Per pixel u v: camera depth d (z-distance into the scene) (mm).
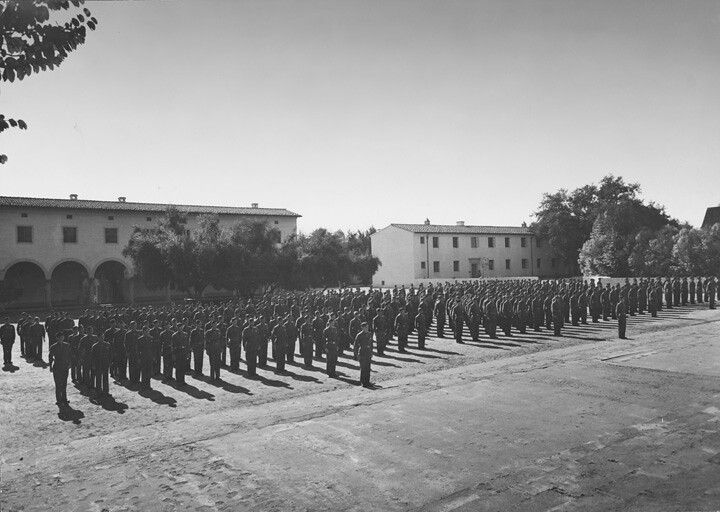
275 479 7559
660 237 48719
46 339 24500
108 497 7117
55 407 12141
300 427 9992
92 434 10070
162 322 17812
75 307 42125
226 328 17469
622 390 12227
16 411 11852
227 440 9352
